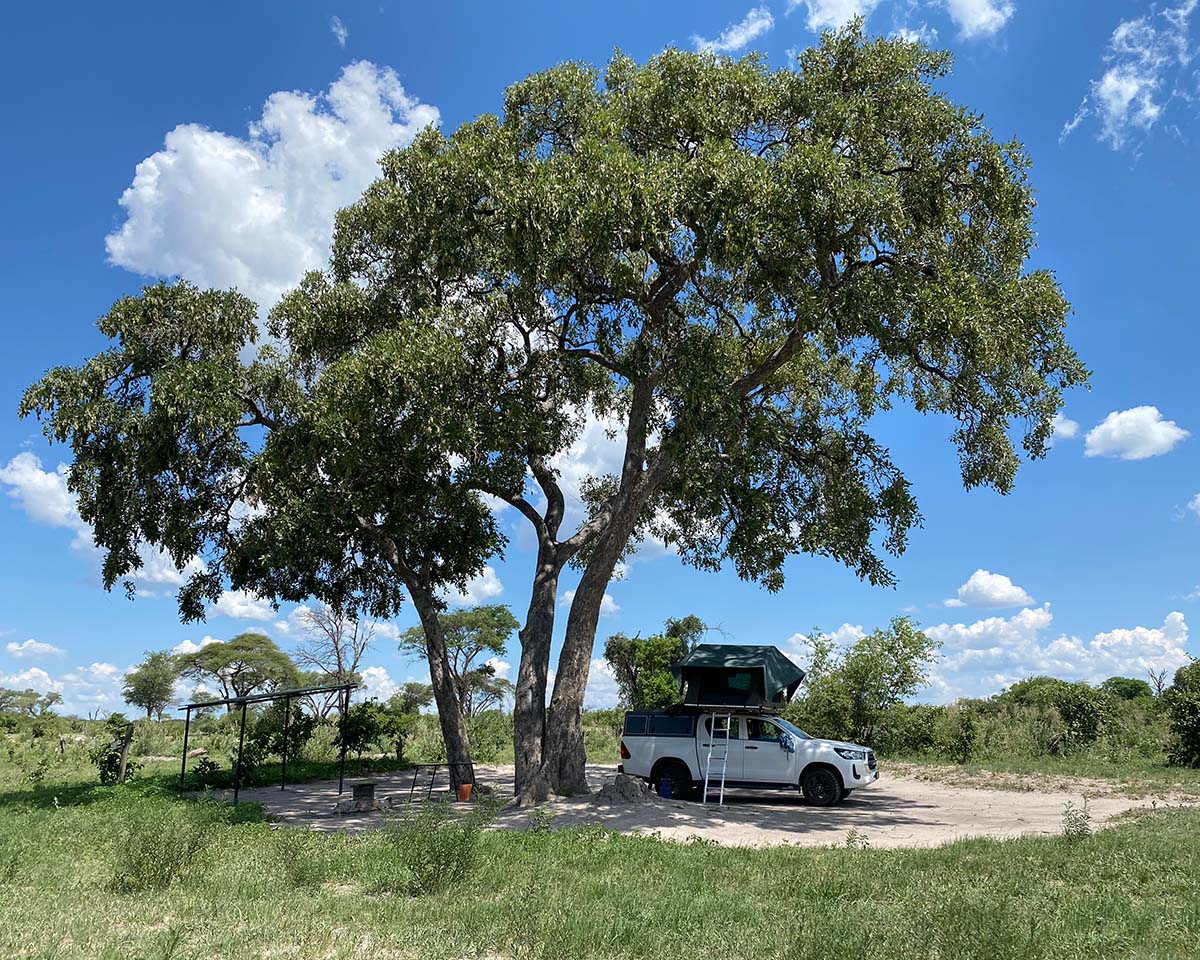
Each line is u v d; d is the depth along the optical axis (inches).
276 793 773.3
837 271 631.2
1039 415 673.0
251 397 714.8
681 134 658.8
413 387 590.2
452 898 310.7
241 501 761.6
